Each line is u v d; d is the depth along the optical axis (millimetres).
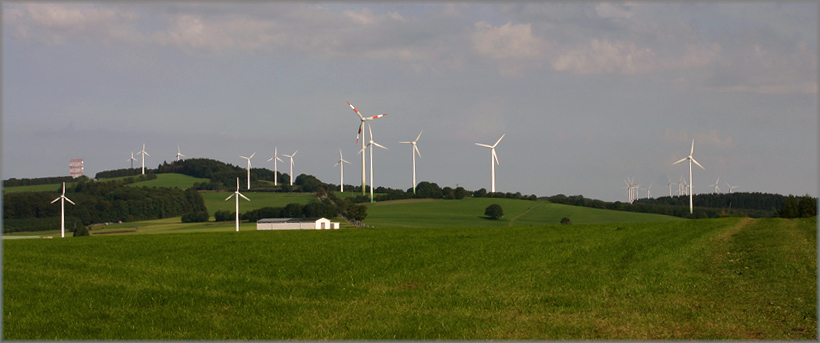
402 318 18047
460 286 22609
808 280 20875
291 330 16984
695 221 49719
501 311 18672
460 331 16578
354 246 34844
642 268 25250
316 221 93625
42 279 24250
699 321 16922
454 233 43219
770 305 18141
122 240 39875
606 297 20172
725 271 23781
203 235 43812
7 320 18250
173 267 28141
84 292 21719
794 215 67250
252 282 23734
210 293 21531
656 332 16109
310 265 28203
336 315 18516
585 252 30531
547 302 19750
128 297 20922
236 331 16969
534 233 41906
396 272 25875
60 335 16828
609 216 122625
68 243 38000
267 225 92875
